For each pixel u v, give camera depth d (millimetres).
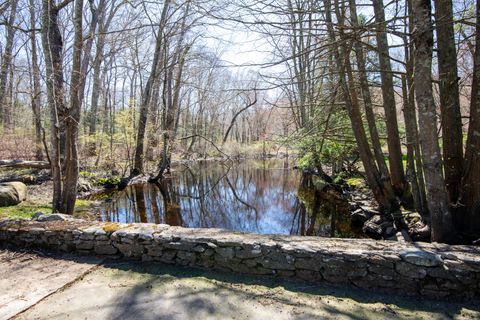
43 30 4645
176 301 2365
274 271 2732
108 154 12430
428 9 2998
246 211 7953
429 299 2391
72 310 2230
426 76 3049
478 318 2141
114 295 2443
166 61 11453
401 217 4762
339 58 4484
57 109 4863
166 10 10664
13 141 11391
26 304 2283
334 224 6254
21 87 11773
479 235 3354
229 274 2820
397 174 5406
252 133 26766
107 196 8625
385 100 5363
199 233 3102
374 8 4449
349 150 7996
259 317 2178
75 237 3273
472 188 3422
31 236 3418
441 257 2420
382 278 2496
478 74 3338
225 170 16359
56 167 4816
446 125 3742
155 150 15102
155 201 8578
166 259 3018
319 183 9664
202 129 22172
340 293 2488
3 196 5785
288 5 3699
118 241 3139
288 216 7219
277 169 16656
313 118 6430
